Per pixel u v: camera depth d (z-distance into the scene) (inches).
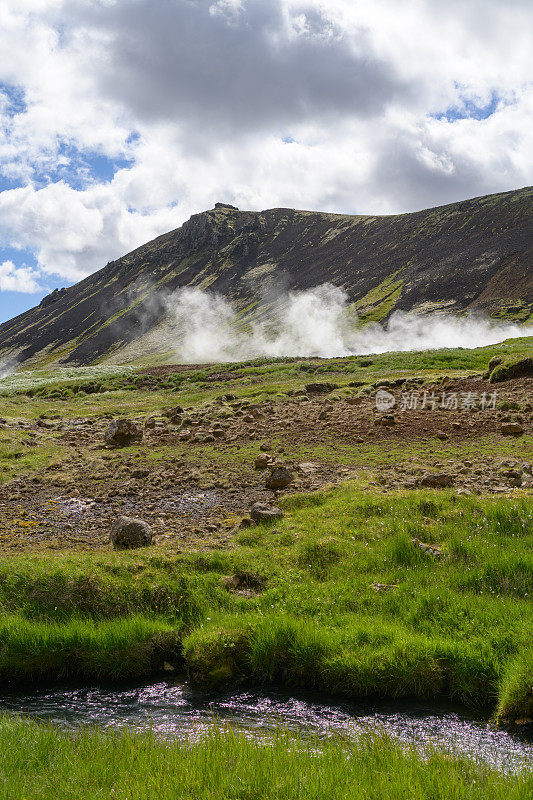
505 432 753.6
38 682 315.9
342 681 297.3
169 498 570.9
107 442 860.0
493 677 284.0
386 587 371.9
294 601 361.1
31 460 748.0
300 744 226.8
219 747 214.7
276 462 649.0
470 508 463.8
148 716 275.4
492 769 211.6
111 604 360.8
